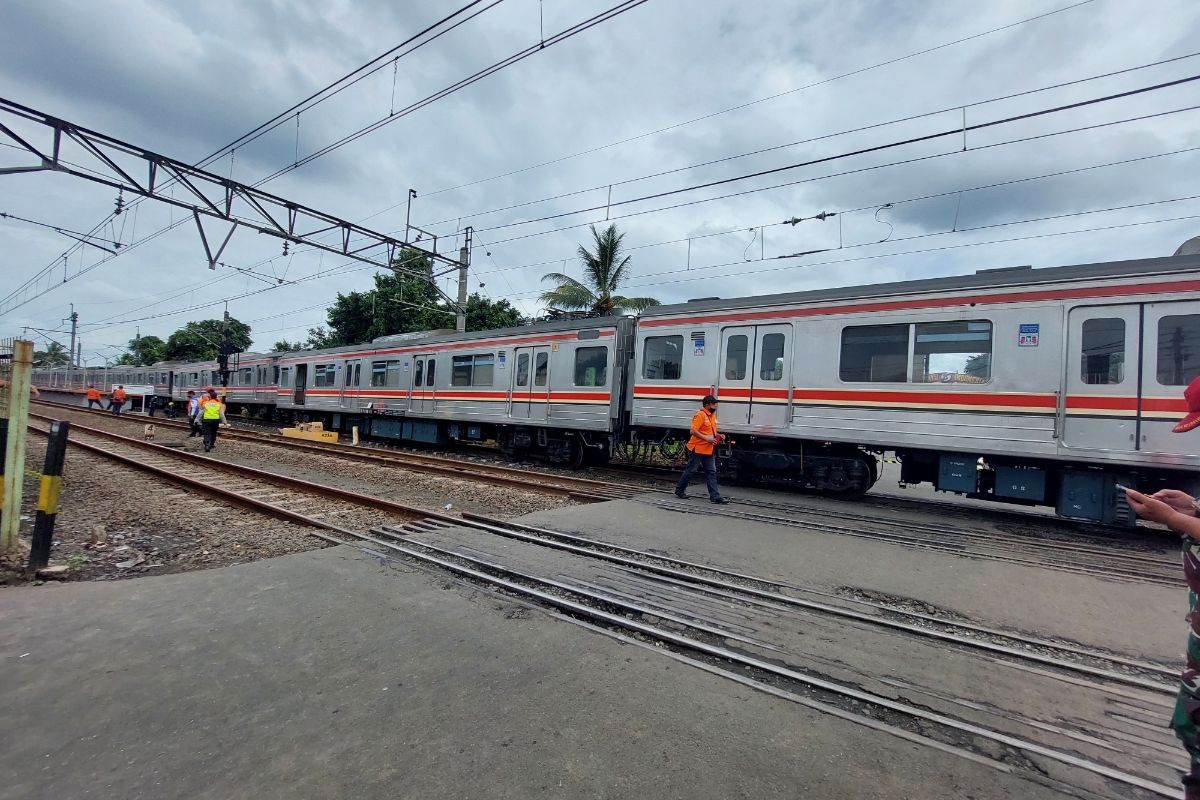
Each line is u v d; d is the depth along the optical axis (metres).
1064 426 7.41
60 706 2.92
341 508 8.30
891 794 2.37
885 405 8.70
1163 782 2.51
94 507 8.30
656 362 11.37
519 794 2.30
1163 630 4.26
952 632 4.17
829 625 4.21
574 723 2.82
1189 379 6.76
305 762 2.50
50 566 5.24
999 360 7.85
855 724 2.90
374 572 5.21
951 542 6.77
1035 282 7.66
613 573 5.32
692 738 2.72
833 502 9.32
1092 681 3.47
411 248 19.52
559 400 13.59
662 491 10.08
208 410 16.03
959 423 8.12
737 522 7.52
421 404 17.67
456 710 2.92
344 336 37.75
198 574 5.11
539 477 11.73
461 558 5.69
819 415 9.29
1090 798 2.40
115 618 4.05
